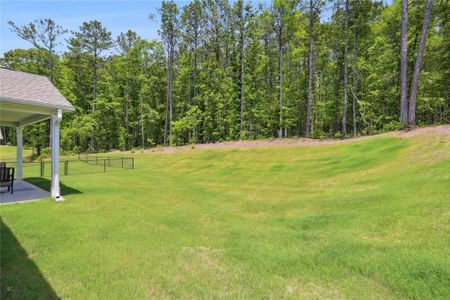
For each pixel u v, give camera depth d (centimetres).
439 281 322
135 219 632
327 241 479
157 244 484
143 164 2023
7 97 744
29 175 1586
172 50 2953
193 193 970
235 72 2756
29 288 339
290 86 2545
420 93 2053
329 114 2577
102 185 1109
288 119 2372
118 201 812
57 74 3186
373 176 899
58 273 376
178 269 389
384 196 661
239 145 2008
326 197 784
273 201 819
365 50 2180
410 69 2025
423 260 368
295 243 481
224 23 2820
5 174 942
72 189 1010
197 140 2930
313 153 1444
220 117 2836
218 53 3050
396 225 500
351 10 1962
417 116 2647
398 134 1277
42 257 425
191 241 500
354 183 877
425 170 771
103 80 3478
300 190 929
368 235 489
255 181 1159
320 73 2616
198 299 316
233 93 2652
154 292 331
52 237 508
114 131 3494
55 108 837
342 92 2344
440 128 1168
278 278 362
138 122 3259
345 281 347
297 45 2452
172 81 3284
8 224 577
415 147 1020
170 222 618
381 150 1141
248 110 2645
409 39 1919
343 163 1157
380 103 2289
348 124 2842
